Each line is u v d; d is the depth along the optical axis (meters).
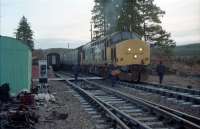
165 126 11.03
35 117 11.49
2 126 10.31
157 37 47.56
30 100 13.88
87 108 15.11
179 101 16.98
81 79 31.97
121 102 16.84
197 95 18.62
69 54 56.59
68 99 18.22
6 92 14.65
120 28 47.88
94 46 36.47
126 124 11.24
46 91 20.45
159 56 46.69
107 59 30.53
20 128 10.35
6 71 16.66
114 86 25.83
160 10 47.97
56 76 39.84
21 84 16.86
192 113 13.55
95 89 23.86
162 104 16.25
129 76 27.92
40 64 23.67
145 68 28.36
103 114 13.15
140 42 28.25
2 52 16.62
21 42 16.98
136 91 22.17
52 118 12.21
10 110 12.07
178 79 31.20
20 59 16.91
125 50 27.92
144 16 47.91
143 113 13.56
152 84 25.81
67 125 11.20
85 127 10.91
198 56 48.28
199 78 31.56
